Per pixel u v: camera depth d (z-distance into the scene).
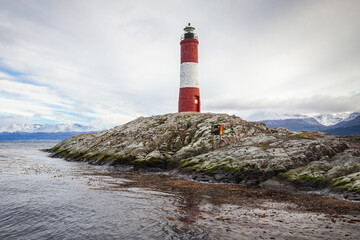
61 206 15.80
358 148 32.47
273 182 25.02
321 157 29.27
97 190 21.05
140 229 11.72
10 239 10.97
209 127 46.59
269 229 11.91
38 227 12.28
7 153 78.00
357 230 12.01
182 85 63.28
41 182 24.72
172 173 33.56
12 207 15.55
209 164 31.27
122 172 35.25
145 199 17.95
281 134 40.97
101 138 58.44
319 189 22.50
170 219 13.21
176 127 49.78
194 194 20.42
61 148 72.19
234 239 10.46
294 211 15.71
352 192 19.27
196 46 63.34
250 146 34.34
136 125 56.06
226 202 17.83
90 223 12.68
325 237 10.95
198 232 11.28
